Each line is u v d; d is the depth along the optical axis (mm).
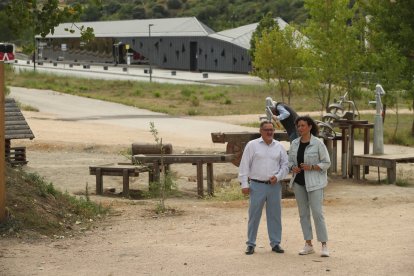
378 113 18312
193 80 69688
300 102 45750
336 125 18406
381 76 27250
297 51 38281
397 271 8438
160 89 55812
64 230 11031
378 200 14398
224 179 18562
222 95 50094
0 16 12266
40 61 102062
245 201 14336
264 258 9172
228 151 17219
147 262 9078
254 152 9336
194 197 15648
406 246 9867
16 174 12469
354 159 18016
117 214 12562
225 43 86125
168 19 101000
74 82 61000
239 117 36250
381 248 9766
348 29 29094
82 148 23438
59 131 27891
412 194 15438
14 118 19719
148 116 36688
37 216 11094
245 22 126438
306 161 9219
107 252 9680
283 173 9320
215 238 10555
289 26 39375
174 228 11375
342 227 11445
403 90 28609
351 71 28906
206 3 143750
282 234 10805
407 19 28578
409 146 25172
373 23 29156
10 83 55969
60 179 17828
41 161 20844
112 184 17562
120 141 25062
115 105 42938
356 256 9258
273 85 40656
